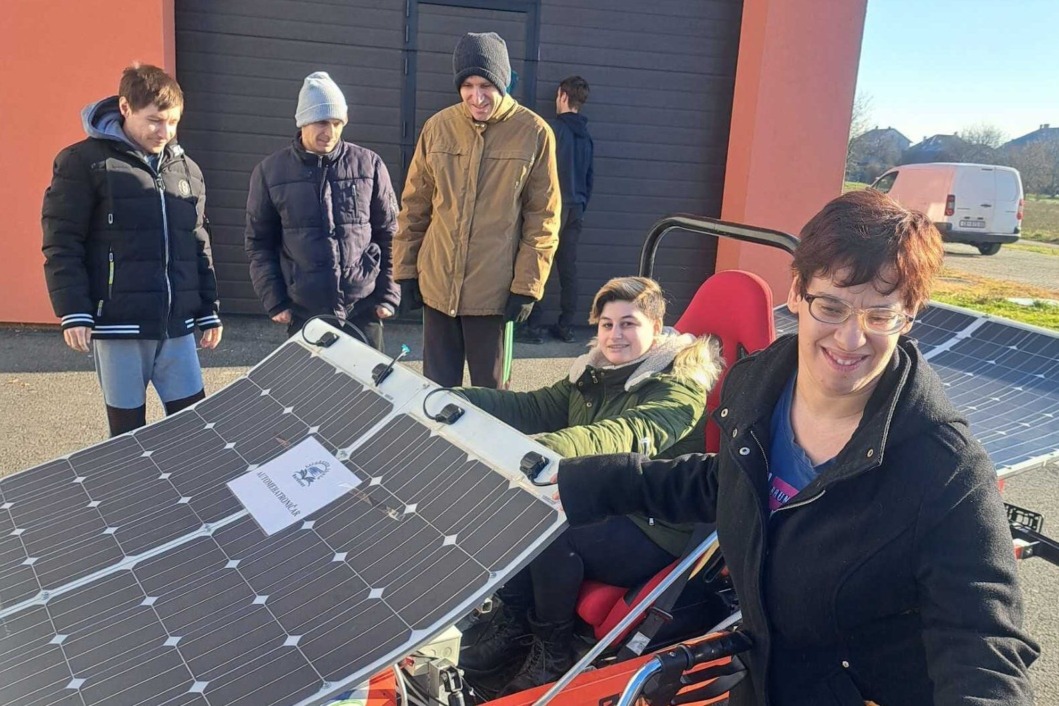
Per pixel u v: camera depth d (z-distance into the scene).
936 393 1.26
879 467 1.24
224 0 6.62
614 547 2.25
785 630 1.39
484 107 3.32
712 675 1.56
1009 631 1.15
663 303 2.62
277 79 6.83
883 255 1.17
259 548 1.93
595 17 7.19
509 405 2.80
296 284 3.64
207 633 1.68
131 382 3.16
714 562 2.21
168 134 3.05
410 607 1.60
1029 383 2.65
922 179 17.86
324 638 1.60
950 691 1.13
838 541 1.27
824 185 7.34
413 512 1.87
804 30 6.98
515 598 2.39
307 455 2.24
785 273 7.45
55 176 2.92
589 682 1.85
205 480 2.27
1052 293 12.05
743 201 7.29
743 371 1.57
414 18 6.88
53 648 1.72
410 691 1.98
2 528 2.20
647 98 7.45
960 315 3.15
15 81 6.10
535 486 1.74
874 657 1.35
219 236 7.04
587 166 6.70
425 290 3.62
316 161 3.58
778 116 7.12
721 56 7.48
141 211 3.03
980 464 1.21
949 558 1.18
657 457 2.53
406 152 7.11
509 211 3.45
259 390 2.67
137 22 6.15
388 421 2.21
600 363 2.66
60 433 4.56
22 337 6.32
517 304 3.50
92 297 3.04
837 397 1.31
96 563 1.97
